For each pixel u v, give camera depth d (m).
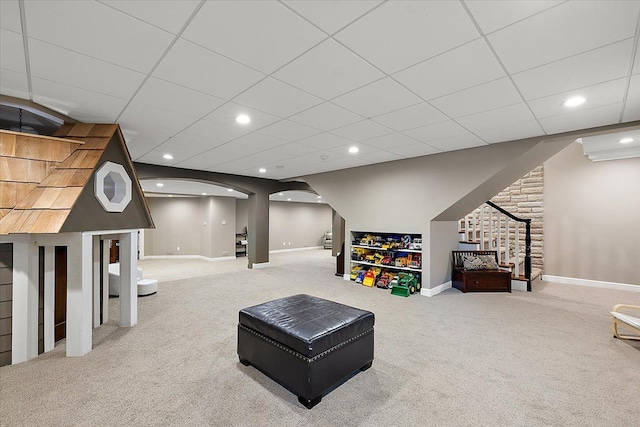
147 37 1.74
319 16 1.56
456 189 4.54
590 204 5.42
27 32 1.67
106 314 3.63
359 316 2.45
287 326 2.23
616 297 4.70
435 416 1.90
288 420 1.86
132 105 2.76
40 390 2.16
